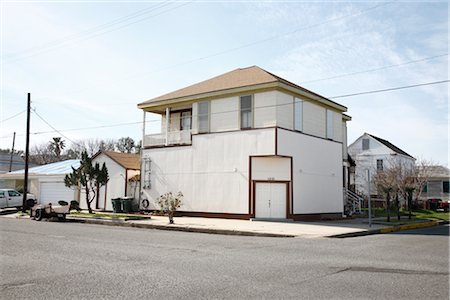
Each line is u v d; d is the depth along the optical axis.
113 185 30.84
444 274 8.50
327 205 26.98
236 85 25.00
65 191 35.00
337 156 28.67
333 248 12.66
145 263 9.47
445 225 25.84
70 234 15.88
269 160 23.95
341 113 30.33
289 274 8.34
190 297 6.50
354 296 6.66
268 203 23.72
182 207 26.12
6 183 42.91
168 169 27.22
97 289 6.98
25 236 15.03
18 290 6.91
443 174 50.50
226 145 24.70
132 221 21.75
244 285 7.34
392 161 43.81
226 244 13.35
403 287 7.30
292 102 24.81
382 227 20.27
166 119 28.12
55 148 79.50
